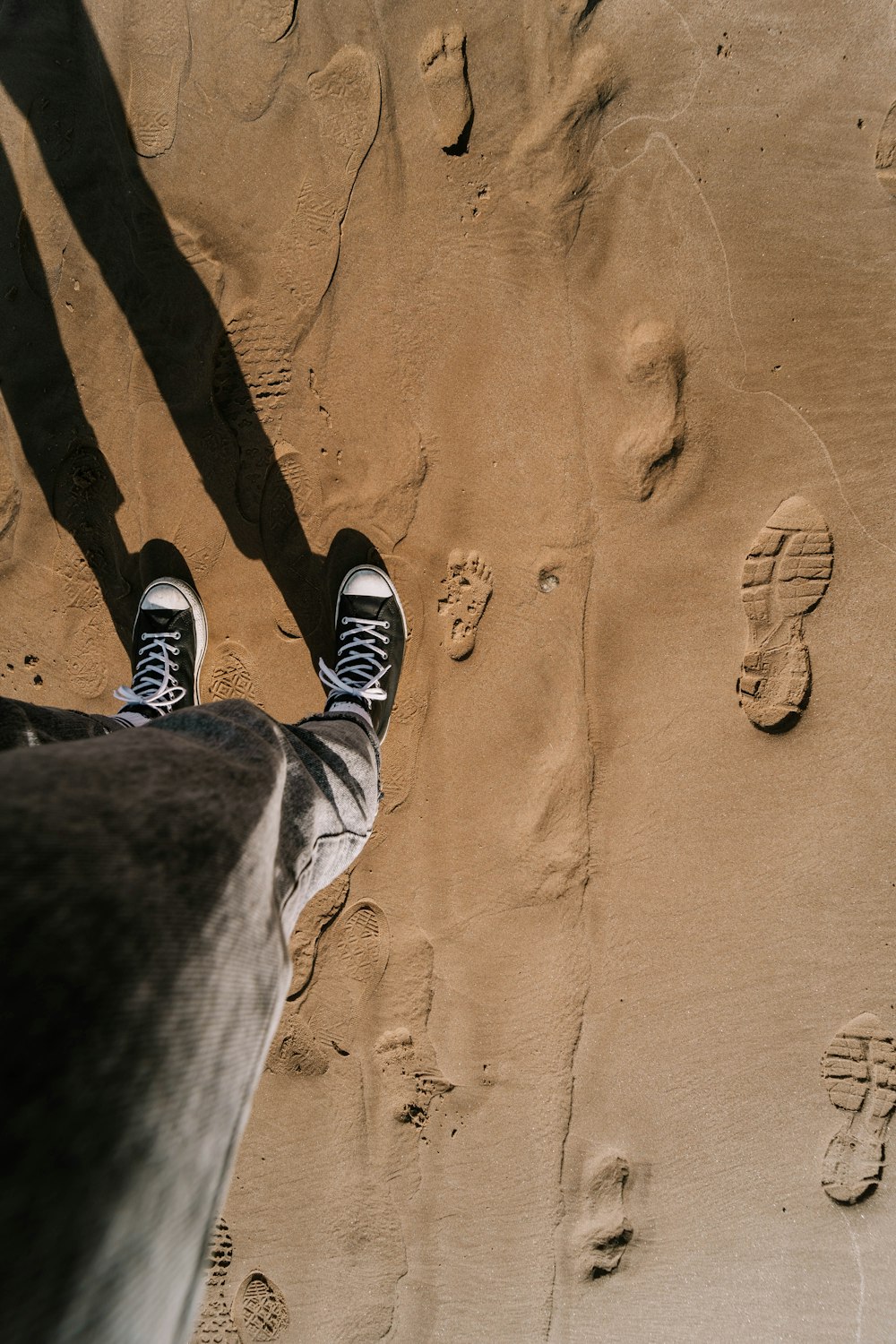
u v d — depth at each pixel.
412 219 1.99
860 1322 2.00
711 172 1.94
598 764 2.04
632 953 2.06
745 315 1.96
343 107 1.98
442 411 2.03
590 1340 2.06
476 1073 2.08
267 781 0.92
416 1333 2.09
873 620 1.99
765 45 1.91
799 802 2.02
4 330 2.10
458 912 2.08
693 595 2.01
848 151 1.92
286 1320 2.11
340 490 2.06
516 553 2.04
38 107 2.05
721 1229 2.05
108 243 2.06
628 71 1.92
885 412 1.96
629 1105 2.06
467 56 1.94
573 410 2.00
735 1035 2.05
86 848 0.60
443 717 2.08
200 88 2.01
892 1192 2.00
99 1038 0.53
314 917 2.11
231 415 2.06
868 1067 2.01
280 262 2.03
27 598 2.15
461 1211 2.08
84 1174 0.50
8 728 1.27
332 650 2.10
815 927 2.03
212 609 2.12
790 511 1.99
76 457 2.11
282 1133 2.13
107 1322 0.51
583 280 1.97
